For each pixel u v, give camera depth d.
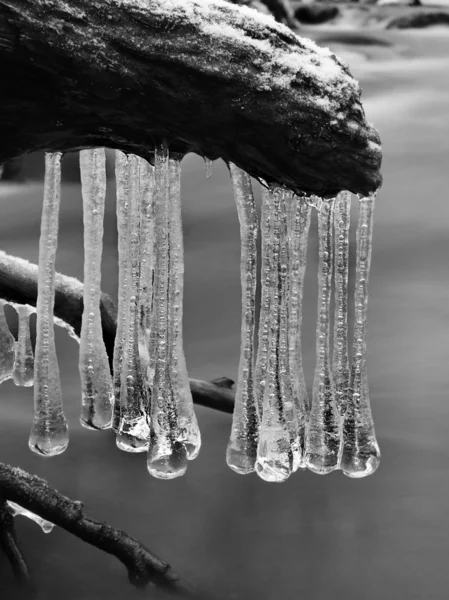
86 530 1.57
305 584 1.66
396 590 1.66
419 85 6.96
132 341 1.51
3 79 1.29
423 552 1.72
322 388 1.47
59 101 1.30
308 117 1.31
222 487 1.85
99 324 1.56
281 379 1.43
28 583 1.62
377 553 1.72
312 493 1.84
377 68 7.73
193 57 1.29
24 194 4.50
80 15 1.28
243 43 1.30
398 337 2.89
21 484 1.56
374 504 1.82
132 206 1.49
